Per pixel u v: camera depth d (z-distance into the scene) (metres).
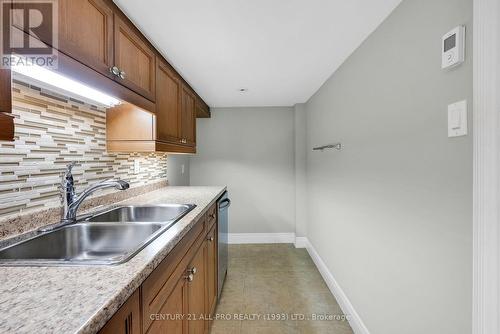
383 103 1.45
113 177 1.83
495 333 0.80
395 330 1.34
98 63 1.10
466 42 0.90
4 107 0.65
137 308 0.73
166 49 1.78
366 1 1.28
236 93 3.01
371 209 1.60
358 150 1.79
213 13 1.36
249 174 3.80
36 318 0.50
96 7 1.09
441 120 1.01
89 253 1.21
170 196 2.09
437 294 1.04
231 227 3.82
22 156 1.11
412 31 1.20
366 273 1.67
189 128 2.63
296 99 3.34
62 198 1.25
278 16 1.41
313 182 3.14
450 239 0.97
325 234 2.62
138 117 1.72
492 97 0.80
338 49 1.83
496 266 0.79
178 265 1.09
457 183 0.93
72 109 1.42
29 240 1.00
